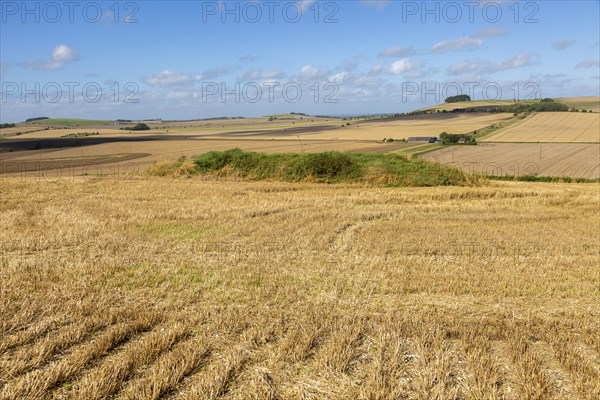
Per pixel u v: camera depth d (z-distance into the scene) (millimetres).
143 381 4734
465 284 7844
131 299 7113
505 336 5922
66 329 5938
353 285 7824
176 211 14344
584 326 6156
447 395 4586
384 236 11406
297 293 7402
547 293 7539
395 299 7238
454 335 5980
